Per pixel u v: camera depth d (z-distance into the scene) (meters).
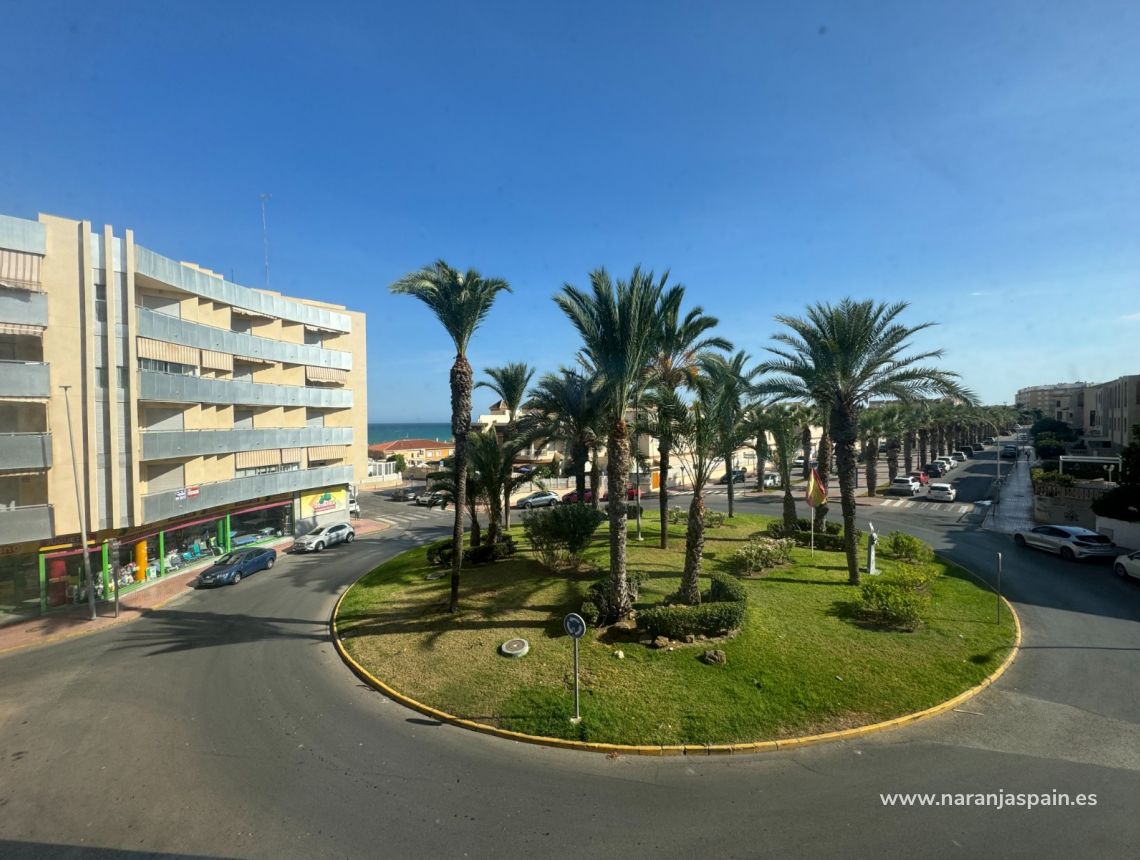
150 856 6.79
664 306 14.52
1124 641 12.99
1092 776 7.82
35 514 18.62
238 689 12.06
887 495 42.34
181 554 26.61
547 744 9.22
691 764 8.50
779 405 25.89
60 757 9.36
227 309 30.19
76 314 19.77
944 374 16.91
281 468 35.12
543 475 26.05
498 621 14.58
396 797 7.87
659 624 12.45
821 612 14.45
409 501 52.78
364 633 14.89
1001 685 10.78
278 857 6.67
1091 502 26.88
